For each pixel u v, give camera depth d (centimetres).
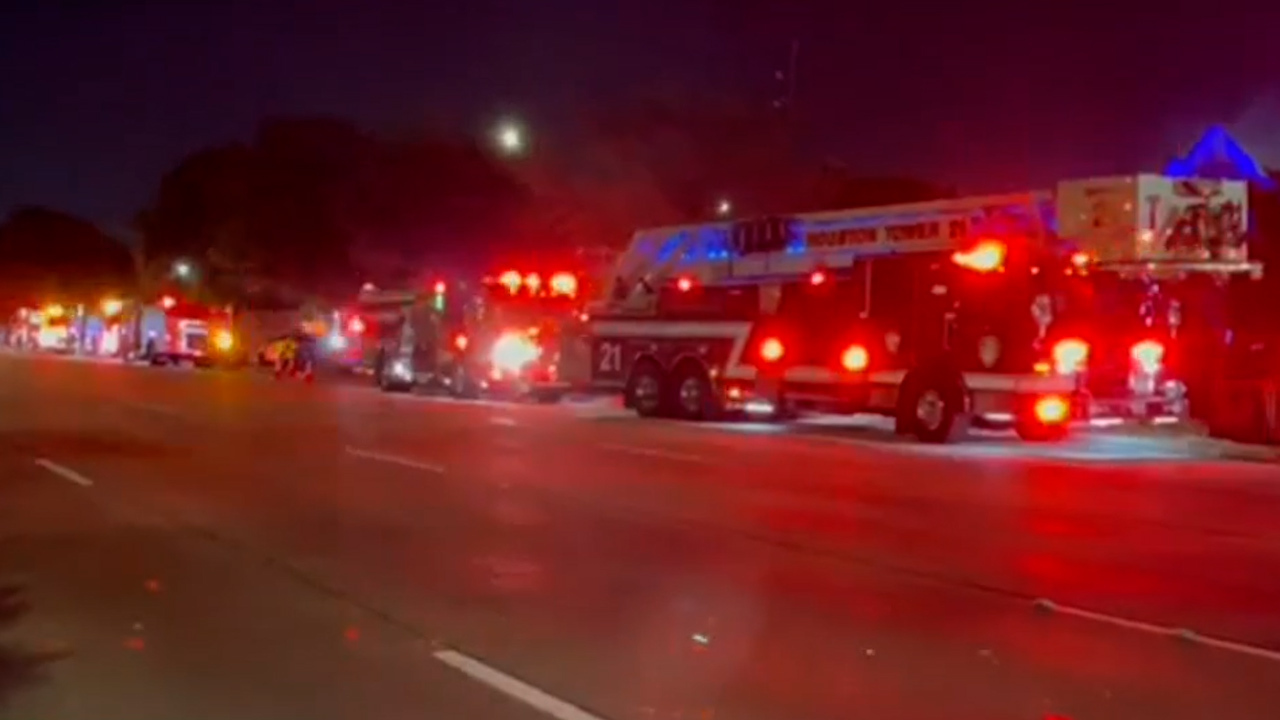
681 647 838
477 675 775
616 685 752
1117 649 831
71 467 1803
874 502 1478
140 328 7112
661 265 2786
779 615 925
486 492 1552
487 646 841
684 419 2714
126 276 9225
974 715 695
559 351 3078
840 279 2420
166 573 1080
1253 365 2305
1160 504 1485
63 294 9562
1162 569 1093
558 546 1196
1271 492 1606
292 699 731
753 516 1372
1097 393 2184
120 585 1034
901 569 1089
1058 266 2144
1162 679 763
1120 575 1066
